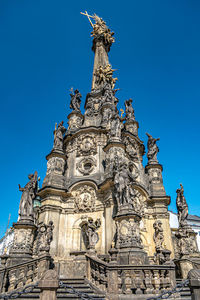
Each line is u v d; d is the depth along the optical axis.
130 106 31.83
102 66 36.88
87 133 26.08
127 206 17.94
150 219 23.41
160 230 18.84
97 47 40.09
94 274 13.66
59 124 26.52
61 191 22.19
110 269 12.03
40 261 14.81
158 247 17.14
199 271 6.91
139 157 27.67
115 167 20.38
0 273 14.67
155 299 7.13
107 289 11.77
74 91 30.95
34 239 20.39
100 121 27.88
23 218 19.80
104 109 28.20
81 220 21.16
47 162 24.78
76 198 22.23
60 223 21.33
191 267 17.69
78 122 28.56
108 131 25.42
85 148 25.06
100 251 19.14
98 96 31.48
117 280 11.81
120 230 17.27
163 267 12.32
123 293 11.58
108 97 29.48
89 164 24.58
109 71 34.50
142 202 23.28
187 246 21.38
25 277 14.80
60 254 20.03
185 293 12.72
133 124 30.14
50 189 21.88
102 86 33.06
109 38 41.19
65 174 24.58
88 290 12.57
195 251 22.02
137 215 17.53
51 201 21.78
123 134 26.80
